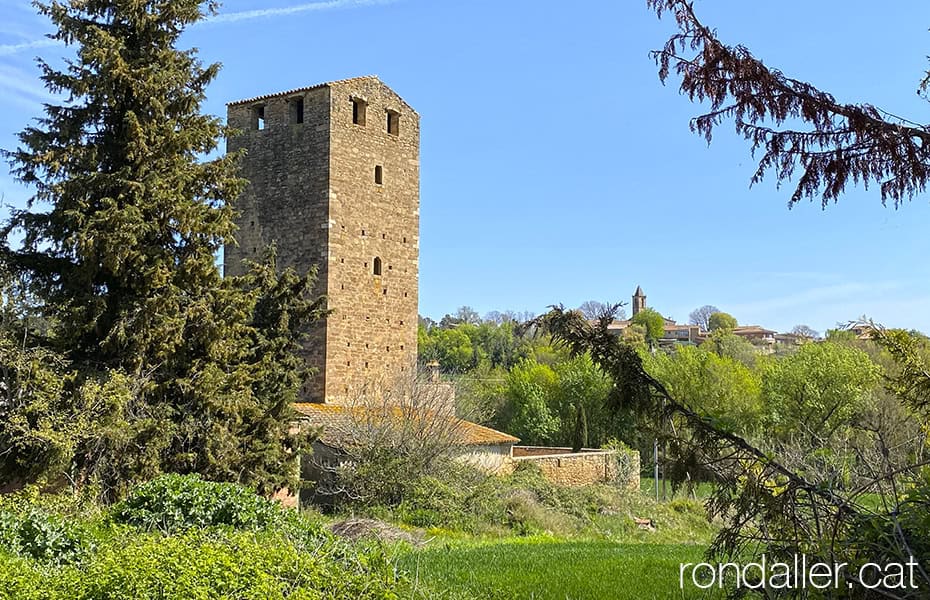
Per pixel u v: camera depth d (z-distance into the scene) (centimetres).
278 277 2619
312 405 3177
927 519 504
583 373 5350
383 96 3650
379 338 3553
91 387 1808
